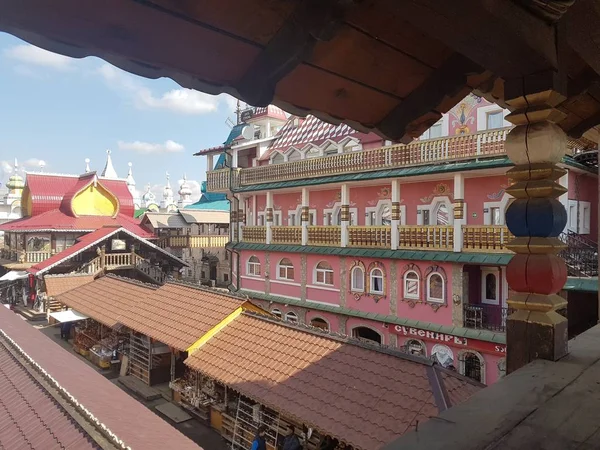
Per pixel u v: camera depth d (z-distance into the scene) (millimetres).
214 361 12305
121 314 17656
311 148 21438
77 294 22016
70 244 31438
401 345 16047
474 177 14797
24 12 1696
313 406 9164
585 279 11930
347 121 3395
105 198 34656
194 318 14844
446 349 14727
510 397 2195
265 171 21734
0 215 50781
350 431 8219
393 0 1768
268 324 13102
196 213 36969
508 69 2455
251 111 26750
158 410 14195
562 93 2559
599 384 2338
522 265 2803
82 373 9641
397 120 3316
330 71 2797
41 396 7699
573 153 14047
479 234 13758
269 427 10852
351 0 1918
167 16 1925
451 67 2961
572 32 2441
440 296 14898
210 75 2428
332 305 18344
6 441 6637
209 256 35594
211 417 13188
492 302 14898
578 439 1766
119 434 6391
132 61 2166
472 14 1842
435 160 14656
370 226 16906
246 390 10445
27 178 33875
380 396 8852
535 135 2635
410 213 16625
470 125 15180
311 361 10727
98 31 1915
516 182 2852
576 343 3182
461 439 1777
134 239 29250
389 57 2799
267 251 21391
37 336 12430
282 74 2395
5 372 9172
